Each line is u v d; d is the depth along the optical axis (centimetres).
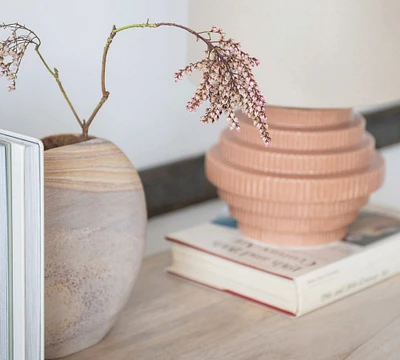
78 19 86
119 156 70
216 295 87
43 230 61
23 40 73
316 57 75
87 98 89
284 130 85
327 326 81
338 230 92
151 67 95
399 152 149
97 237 69
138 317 82
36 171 59
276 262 86
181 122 101
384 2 75
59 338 71
